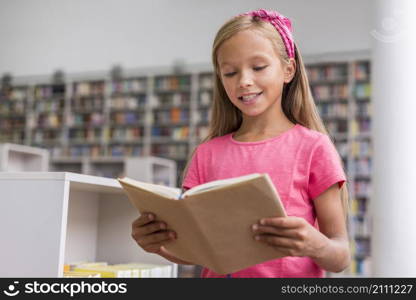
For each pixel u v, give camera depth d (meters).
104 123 9.05
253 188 0.85
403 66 2.80
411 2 2.83
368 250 6.95
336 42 7.50
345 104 7.53
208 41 8.19
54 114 9.40
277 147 1.20
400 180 2.71
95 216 2.03
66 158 9.09
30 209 1.30
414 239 2.61
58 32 8.79
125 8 8.34
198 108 8.60
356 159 7.30
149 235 1.05
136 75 8.95
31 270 1.28
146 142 8.75
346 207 1.20
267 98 1.16
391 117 2.80
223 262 1.00
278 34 1.21
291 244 0.90
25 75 9.48
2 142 9.55
